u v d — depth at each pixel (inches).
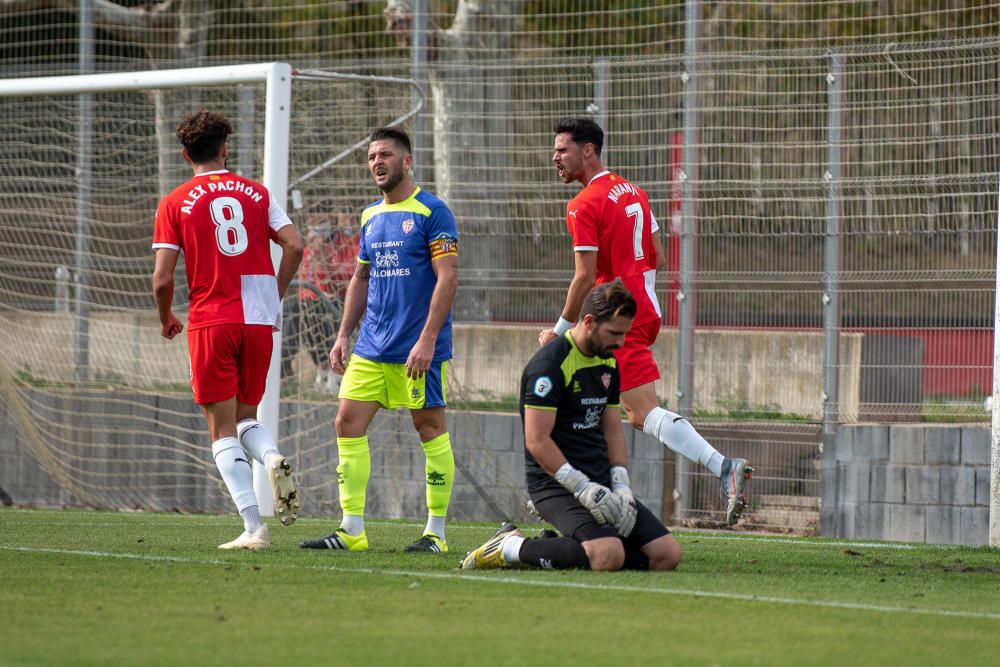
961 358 1306.6
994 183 1272.1
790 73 1334.9
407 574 729.0
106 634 538.0
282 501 851.4
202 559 800.9
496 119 1460.4
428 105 1596.9
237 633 541.3
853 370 1339.8
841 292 1333.7
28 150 1704.0
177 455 1576.0
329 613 592.7
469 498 1454.2
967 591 717.9
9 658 488.1
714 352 1378.0
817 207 1333.7
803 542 1090.1
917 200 1300.4
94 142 1669.5
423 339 868.6
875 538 1331.2
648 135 1386.6
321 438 1472.7
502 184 1461.6
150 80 1330.0
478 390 1481.3
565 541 752.3
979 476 1298.0
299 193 1425.9
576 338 753.6
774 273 1350.9
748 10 1582.2
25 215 1689.2
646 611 605.0
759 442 1365.7
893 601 662.5
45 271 1679.4
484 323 1476.4
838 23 1558.8
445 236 885.8
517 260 1457.9
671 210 1381.6
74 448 1625.2
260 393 893.8
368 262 926.4
